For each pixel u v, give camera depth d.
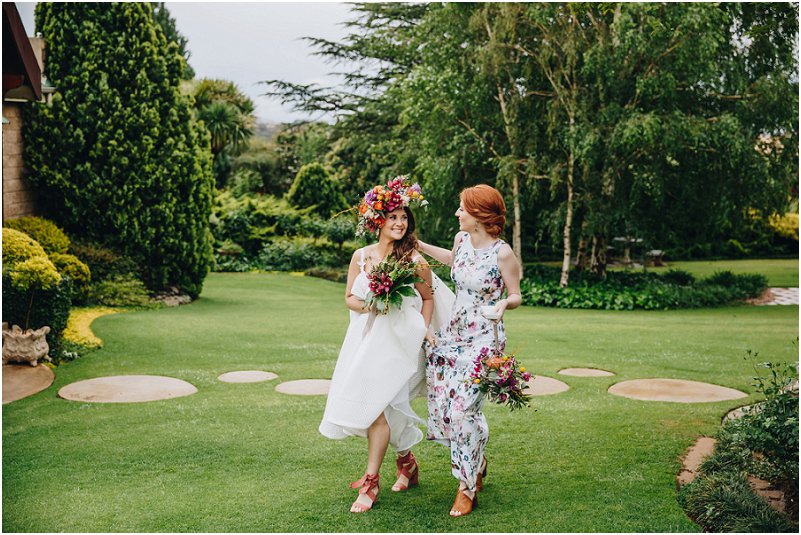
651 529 3.25
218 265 19.95
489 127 16.22
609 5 13.43
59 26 11.22
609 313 12.89
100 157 11.46
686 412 5.32
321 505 3.58
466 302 3.67
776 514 3.30
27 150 11.03
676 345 8.57
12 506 3.61
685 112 15.38
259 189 33.31
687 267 23.02
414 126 19.45
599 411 5.37
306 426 5.04
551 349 8.29
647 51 13.81
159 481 3.96
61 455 4.42
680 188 15.95
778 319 11.59
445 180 15.48
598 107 15.04
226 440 4.70
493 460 4.26
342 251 21.53
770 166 14.88
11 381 6.25
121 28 11.54
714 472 3.83
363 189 26.55
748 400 5.71
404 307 3.62
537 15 14.17
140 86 11.61
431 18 16.09
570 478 3.93
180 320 9.99
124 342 8.14
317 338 9.05
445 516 3.43
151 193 11.84
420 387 3.87
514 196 15.70
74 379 6.51
